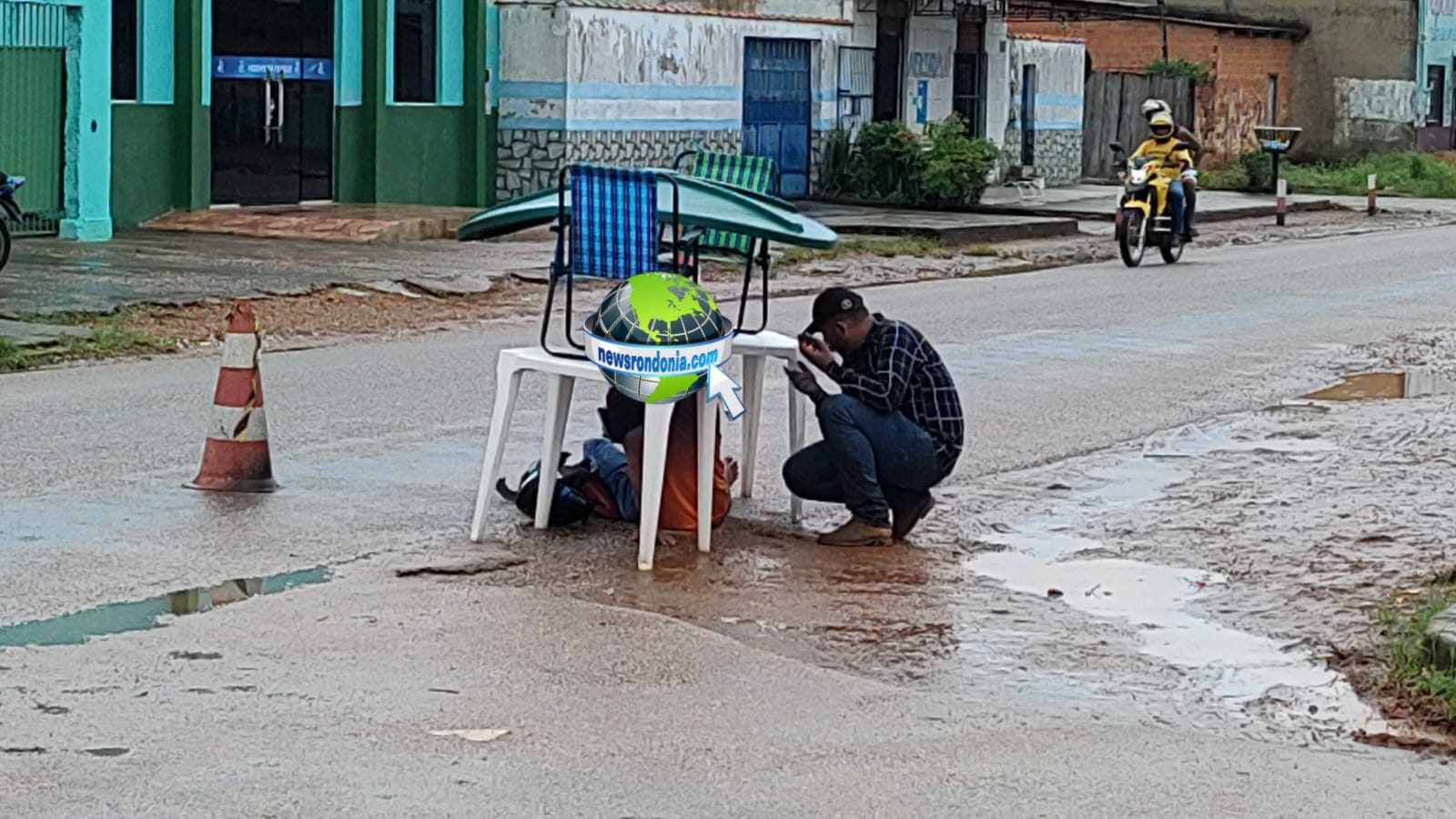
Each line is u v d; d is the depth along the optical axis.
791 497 9.75
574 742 5.93
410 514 8.99
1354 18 49.62
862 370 8.75
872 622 7.50
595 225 8.46
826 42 32.59
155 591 7.54
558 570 8.12
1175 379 13.95
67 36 20.73
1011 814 5.43
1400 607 7.65
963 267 23.47
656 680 6.61
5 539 8.24
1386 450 11.38
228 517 8.80
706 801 5.45
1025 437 11.56
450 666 6.68
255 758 5.68
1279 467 10.83
